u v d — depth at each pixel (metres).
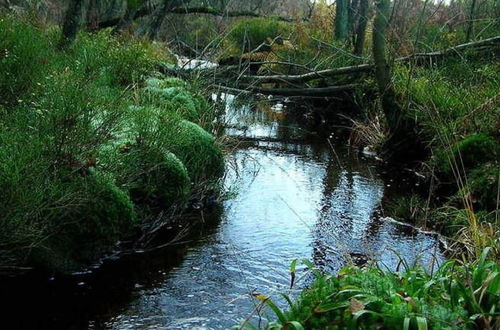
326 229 6.07
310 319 2.76
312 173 8.38
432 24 12.88
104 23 13.71
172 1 13.09
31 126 4.80
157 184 5.77
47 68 6.29
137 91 7.55
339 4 15.63
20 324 3.95
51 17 13.52
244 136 10.79
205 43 16.27
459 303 2.93
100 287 4.54
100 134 5.08
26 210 4.20
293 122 12.58
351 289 2.83
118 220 4.91
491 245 4.01
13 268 4.55
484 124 7.41
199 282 4.70
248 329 3.53
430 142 8.04
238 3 20.38
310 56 13.09
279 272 4.95
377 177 8.26
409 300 2.79
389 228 6.16
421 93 8.84
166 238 5.64
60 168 4.65
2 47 6.25
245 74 12.46
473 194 6.14
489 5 13.83
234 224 6.12
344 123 11.91
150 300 4.37
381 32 8.85
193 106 8.33
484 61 10.80
